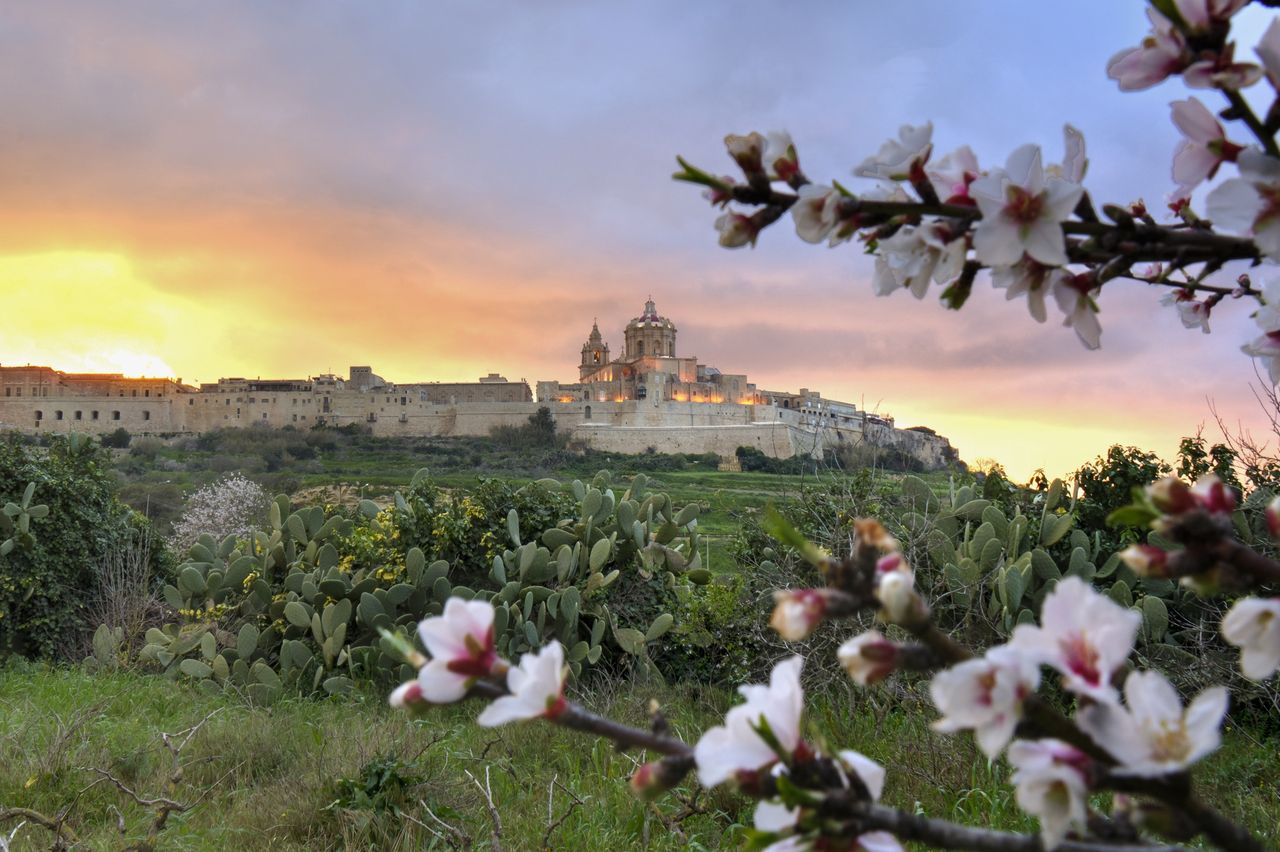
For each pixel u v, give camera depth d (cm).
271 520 941
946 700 71
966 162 111
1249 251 102
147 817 469
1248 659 77
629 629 797
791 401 10388
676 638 820
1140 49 95
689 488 4606
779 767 87
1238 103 93
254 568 936
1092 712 71
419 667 95
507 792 507
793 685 88
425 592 841
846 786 86
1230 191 88
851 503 728
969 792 428
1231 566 79
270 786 520
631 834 444
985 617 632
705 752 88
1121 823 85
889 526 695
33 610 952
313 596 854
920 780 472
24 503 955
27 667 884
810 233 107
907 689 577
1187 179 99
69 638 973
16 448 1012
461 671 94
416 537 861
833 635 624
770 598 732
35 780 493
